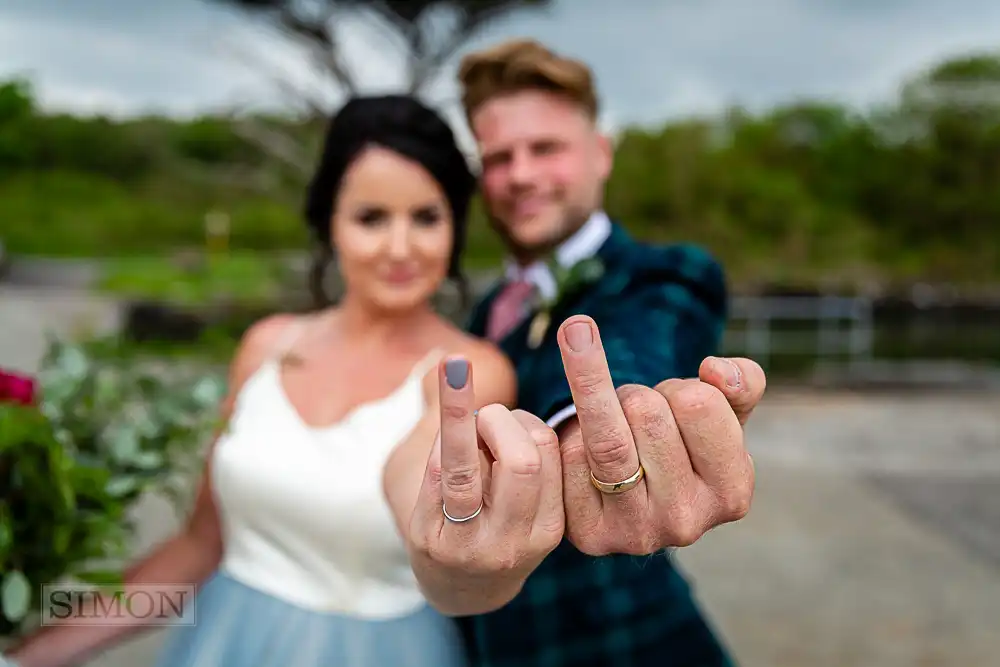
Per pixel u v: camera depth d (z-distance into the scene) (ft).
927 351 43.75
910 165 74.59
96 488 4.01
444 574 2.65
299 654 4.61
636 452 2.47
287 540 4.78
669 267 4.58
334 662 4.59
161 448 4.58
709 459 2.52
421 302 4.96
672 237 59.77
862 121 78.79
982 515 18.01
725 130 75.00
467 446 2.42
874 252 69.97
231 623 4.80
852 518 17.80
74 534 4.02
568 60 5.38
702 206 62.23
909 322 53.98
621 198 59.72
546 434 2.54
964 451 23.62
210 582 5.14
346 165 4.78
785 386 32.63
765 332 41.42
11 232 75.36
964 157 74.59
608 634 4.86
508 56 5.30
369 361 4.98
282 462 4.75
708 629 5.26
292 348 5.37
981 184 73.61
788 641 12.06
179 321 36.47
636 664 4.87
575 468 2.55
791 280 55.67
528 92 5.28
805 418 27.68
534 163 5.27
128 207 79.20
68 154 82.79
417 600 4.84
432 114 4.84
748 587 14.03
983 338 48.65
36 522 3.92
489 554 2.47
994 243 71.41
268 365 5.28
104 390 4.56
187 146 51.42
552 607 4.83
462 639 5.06
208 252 67.26
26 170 82.33
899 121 78.84
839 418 27.76
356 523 4.62
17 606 3.72
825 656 11.62
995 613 13.07
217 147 48.21
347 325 5.19
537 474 2.43
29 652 4.65
